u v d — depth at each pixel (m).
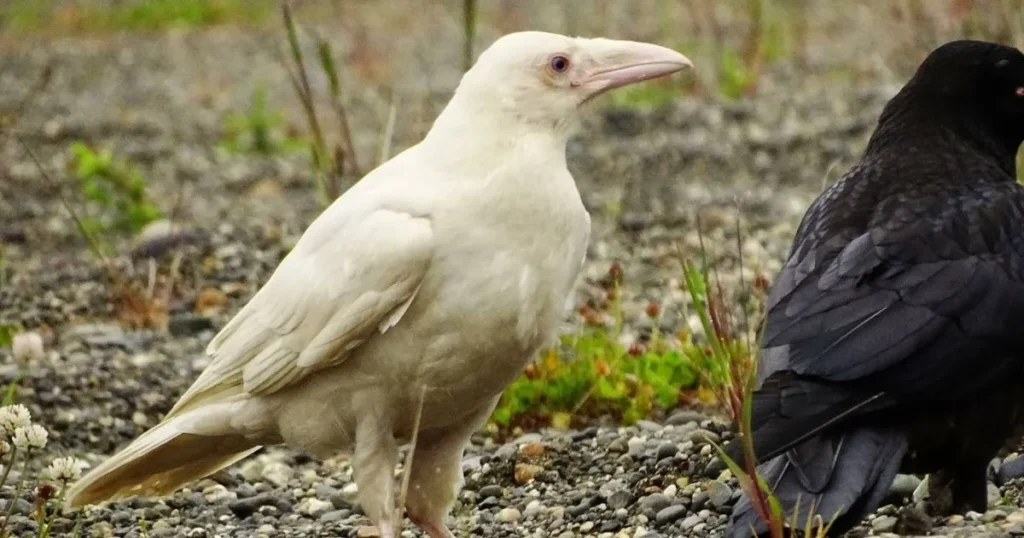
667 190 19.61
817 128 21.88
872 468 7.81
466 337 8.33
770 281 14.45
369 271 8.31
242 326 8.94
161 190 21.50
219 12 41.03
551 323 8.53
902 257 8.23
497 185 8.27
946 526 8.54
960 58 9.34
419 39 35.53
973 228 8.41
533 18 36.00
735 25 30.78
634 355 11.99
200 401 9.10
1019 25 19.94
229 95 30.12
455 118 8.54
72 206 19.97
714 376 10.92
